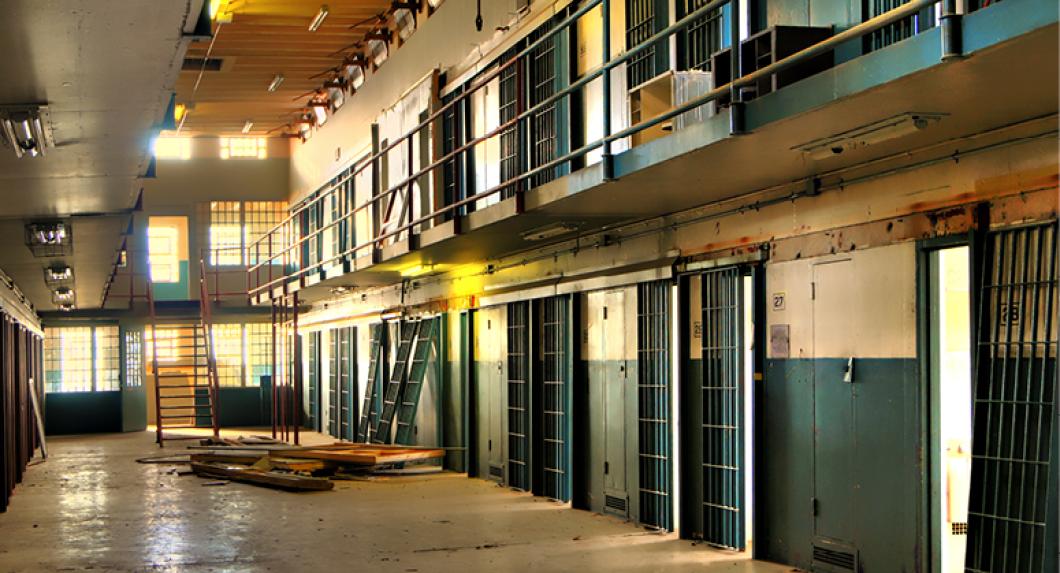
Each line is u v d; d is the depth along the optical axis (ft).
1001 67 15.12
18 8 14.97
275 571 25.41
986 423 18.63
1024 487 17.78
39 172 27.63
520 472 39.63
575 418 35.12
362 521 32.78
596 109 32.99
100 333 78.33
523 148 37.96
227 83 63.82
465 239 35.47
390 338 55.42
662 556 26.21
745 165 22.66
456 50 43.78
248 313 81.76
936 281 20.88
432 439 48.52
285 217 83.92
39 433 56.90
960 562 22.31
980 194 19.49
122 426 77.77
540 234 34.22
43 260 45.47
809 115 18.11
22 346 50.57
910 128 18.62
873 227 22.24
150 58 17.83
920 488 20.88
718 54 22.30
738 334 26.58
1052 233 17.85
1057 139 17.87
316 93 67.77
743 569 24.47
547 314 37.52
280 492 40.70
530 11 36.50
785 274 25.05
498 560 26.11
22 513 36.01
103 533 31.50
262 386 82.43
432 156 45.68
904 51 15.70
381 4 50.21
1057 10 13.08
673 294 29.66
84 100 20.52
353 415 62.75
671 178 24.16
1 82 19.03
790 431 24.81
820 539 23.73
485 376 43.19
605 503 33.30
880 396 21.98
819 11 22.18
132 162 27.25
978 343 19.01
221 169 82.84
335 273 50.39
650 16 29.30
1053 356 17.53
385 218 43.32
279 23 51.80
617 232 32.60
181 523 33.14
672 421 29.58
